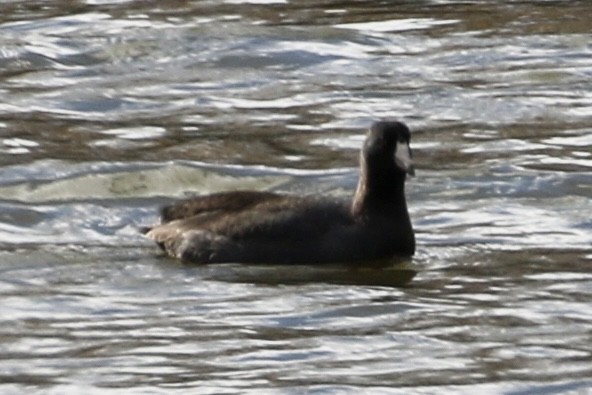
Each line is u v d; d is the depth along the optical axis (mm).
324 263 29625
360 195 30016
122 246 30859
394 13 46406
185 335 26953
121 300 28328
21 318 27625
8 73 42156
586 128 37875
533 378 25359
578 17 45812
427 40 44156
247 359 26047
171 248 30172
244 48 43406
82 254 30469
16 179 34531
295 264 29625
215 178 35062
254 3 47312
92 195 33906
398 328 27188
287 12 46469
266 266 29578
